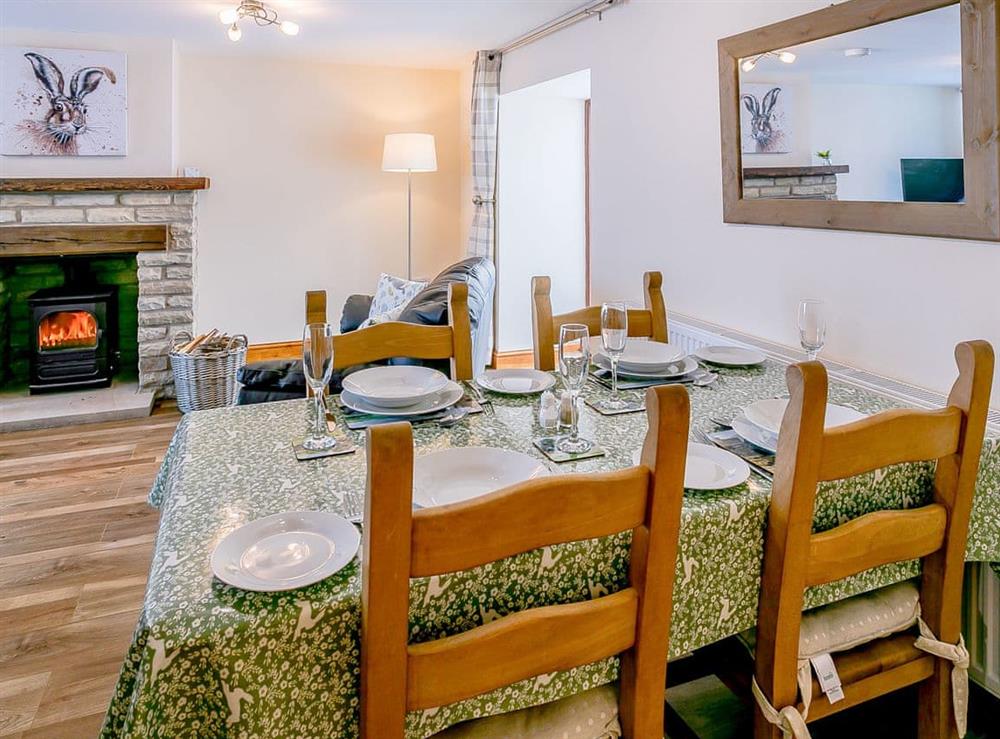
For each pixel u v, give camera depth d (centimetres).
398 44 448
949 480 116
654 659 95
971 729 159
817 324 171
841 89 202
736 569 107
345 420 146
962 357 112
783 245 234
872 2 188
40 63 399
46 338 410
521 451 130
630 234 323
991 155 164
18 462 323
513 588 92
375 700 78
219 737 80
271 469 121
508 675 84
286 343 531
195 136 486
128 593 218
